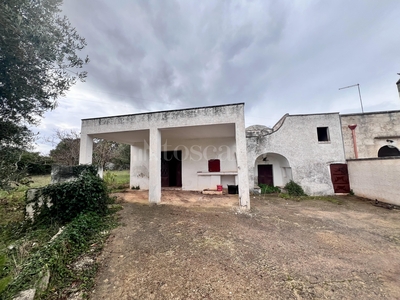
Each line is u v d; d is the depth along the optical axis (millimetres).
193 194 9258
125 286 2443
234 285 2438
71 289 2389
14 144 3402
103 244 3711
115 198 8156
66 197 4953
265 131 12039
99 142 15062
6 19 2301
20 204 6180
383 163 7367
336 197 8773
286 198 8602
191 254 3299
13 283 2100
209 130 8109
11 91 2875
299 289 2355
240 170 6414
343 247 3609
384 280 2555
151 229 4531
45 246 3076
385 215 5855
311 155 9695
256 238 4016
